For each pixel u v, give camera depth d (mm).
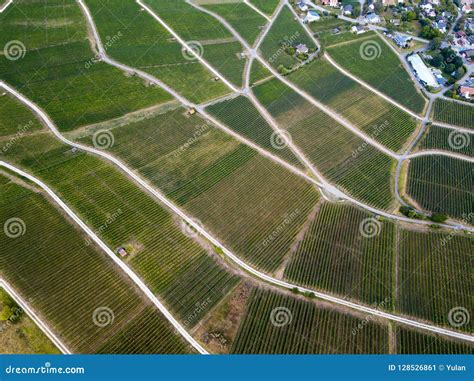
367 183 108188
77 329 70688
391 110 136250
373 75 152750
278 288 81312
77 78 129250
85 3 166000
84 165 99875
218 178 103188
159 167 103562
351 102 137250
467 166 116125
